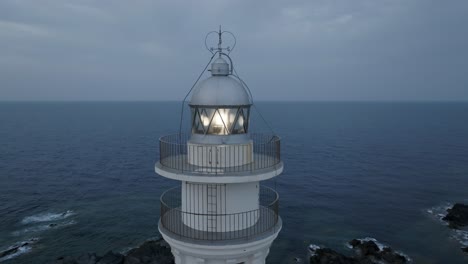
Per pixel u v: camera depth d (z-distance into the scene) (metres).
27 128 162.50
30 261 38.56
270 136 15.42
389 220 50.53
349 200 58.66
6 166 79.19
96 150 101.81
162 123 191.38
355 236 45.44
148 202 56.91
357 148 108.69
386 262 39.06
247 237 11.83
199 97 12.04
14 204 54.94
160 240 43.16
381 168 81.31
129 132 147.62
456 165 85.00
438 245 43.25
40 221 48.88
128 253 40.19
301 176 73.12
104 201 57.25
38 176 71.25
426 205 56.88
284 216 51.34
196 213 11.85
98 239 43.94
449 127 178.00
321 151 102.38
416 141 125.31
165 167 12.05
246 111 12.50
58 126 174.62
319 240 44.12
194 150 12.13
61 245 42.28
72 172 75.06
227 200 11.98
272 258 40.09
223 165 11.90
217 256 11.88
